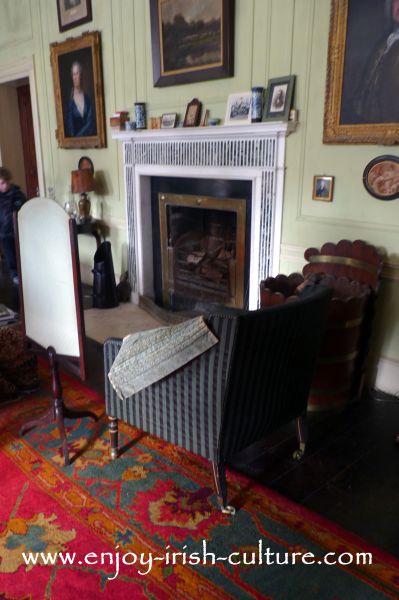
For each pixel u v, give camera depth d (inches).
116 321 148.8
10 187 172.4
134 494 74.7
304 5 100.3
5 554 63.7
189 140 128.3
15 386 104.0
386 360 105.2
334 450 86.4
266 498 73.7
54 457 84.0
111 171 163.3
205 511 71.1
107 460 83.0
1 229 171.6
